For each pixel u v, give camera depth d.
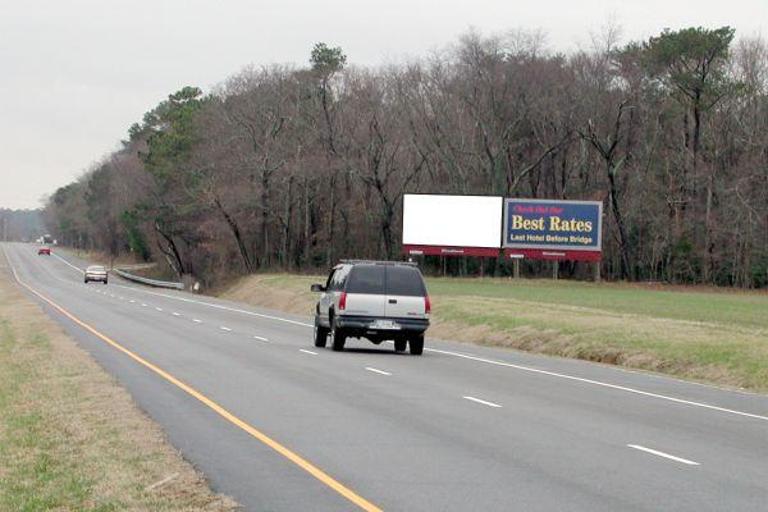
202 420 18.36
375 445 16.00
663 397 24.19
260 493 12.32
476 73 112.56
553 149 109.06
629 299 72.00
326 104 114.94
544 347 39.75
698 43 100.69
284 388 23.59
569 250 91.50
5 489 12.20
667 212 109.12
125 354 31.80
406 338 35.16
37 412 18.72
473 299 62.09
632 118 110.06
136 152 163.00
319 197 123.06
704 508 11.89
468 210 90.94
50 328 43.44
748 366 29.58
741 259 103.81
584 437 17.33
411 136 115.44
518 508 11.68
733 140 108.12
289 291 80.94
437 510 11.54
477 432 17.59
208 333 42.88
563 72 111.44
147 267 168.88
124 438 15.89
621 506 11.91
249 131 112.75
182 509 11.20
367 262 35.31
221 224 117.31
